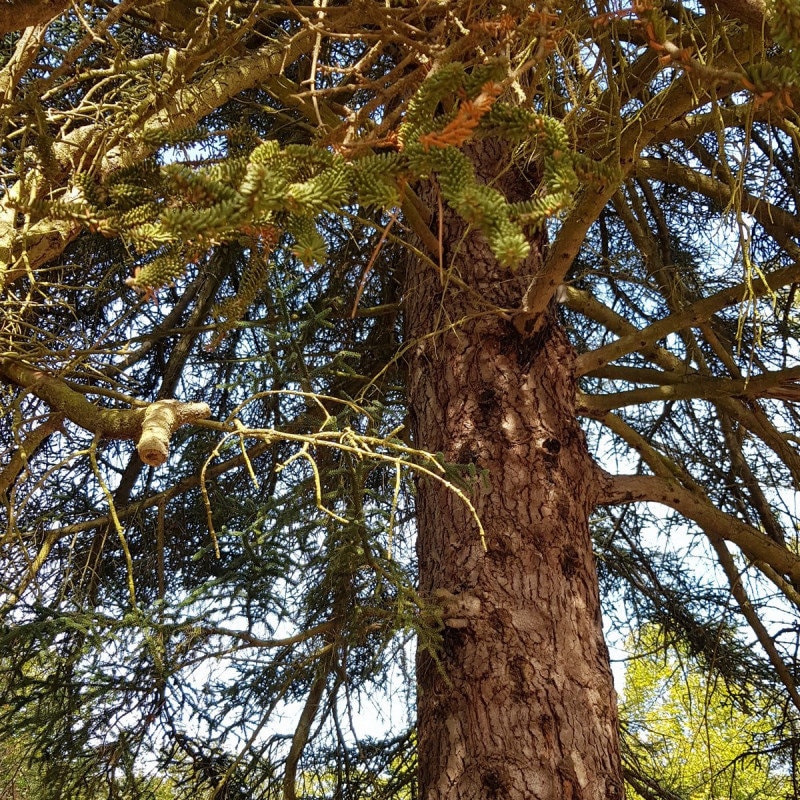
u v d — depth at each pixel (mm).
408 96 2965
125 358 4969
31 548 4453
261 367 4105
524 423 3746
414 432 3975
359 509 3176
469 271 4023
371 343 5082
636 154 2703
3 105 2680
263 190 1146
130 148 2680
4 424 4520
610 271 5465
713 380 4422
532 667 3305
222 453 5312
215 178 1271
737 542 4438
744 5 1801
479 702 3262
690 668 6129
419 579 3713
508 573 3475
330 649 4281
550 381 3883
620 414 5922
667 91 2564
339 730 4773
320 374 3408
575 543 3629
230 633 3750
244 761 4859
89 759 4383
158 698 4371
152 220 1297
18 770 4426
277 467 2152
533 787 3100
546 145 1271
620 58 2389
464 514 3617
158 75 3010
